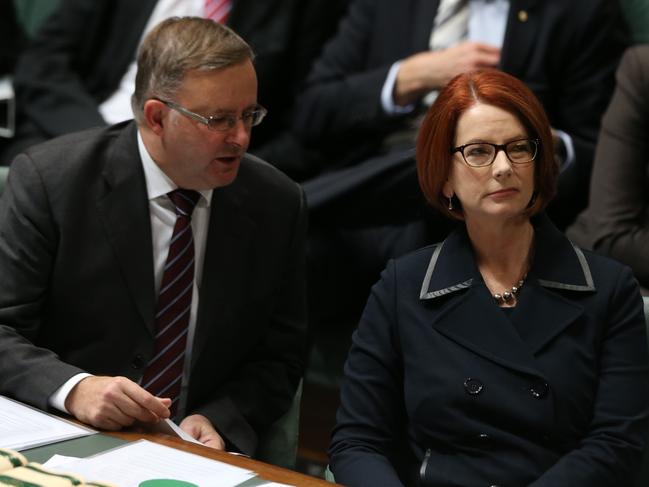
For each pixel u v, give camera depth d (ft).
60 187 26.23
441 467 22.74
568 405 22.48
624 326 22.91
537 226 24.09
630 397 22.49
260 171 28.17
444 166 23.31
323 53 44.09
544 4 39.65
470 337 23.13
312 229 39.78
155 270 26.78
